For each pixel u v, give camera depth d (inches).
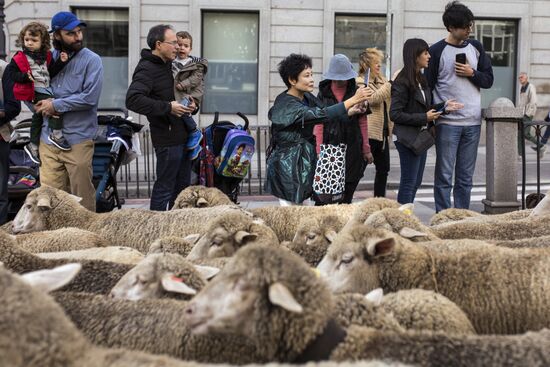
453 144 340.5
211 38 859.4
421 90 327.6
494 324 165.8
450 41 342.6
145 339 136.5
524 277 166.7
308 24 850.8
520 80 822.5
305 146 290.0
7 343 103.5
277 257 125.3
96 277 180.7
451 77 339.9
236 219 216.7
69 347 107.2
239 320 123.3
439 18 862.5
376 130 363.6
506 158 386.9
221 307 123.5
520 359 119.3
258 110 856.9
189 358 132.8
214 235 213.5
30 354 104.2
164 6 838.5
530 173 629.3
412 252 171.8
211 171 344.5
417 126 325.1
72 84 302.2
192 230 260.4
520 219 247.4
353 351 122.6
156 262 165.5
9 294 108.0
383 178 374.9
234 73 862.5
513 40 889.5
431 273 170.6
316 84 855.7
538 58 885.2
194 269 166.7
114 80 848.3
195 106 318.0
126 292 163.3
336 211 272.8
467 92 340.8
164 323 137.6
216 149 345.1
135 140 368.2
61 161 308.0
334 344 123.6
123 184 606.5
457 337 124.6
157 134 319.3
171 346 134.3
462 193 349.4
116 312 141.9
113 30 844.0
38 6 826.8
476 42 347.3
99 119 354.6
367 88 276.2
